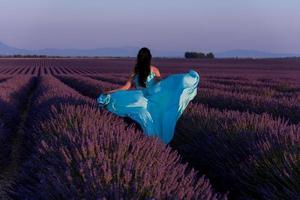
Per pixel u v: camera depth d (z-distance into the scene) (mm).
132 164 4527
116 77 36844
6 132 9578
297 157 5316
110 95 7766
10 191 5203
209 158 7137
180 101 7590
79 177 4223
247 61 131375
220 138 7098
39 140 6859
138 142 5441
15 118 12773
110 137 5516
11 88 21062
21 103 18938
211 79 33875
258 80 33312
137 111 7633
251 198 5574
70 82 33875
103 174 4125
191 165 7715
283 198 4926
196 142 7660
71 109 8086
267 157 5664
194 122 8547
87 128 6434
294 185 5000
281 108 11961
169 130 7621
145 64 7555
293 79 34094
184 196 3939
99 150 4852
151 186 3963
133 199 3633
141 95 7680
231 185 6340
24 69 73188
